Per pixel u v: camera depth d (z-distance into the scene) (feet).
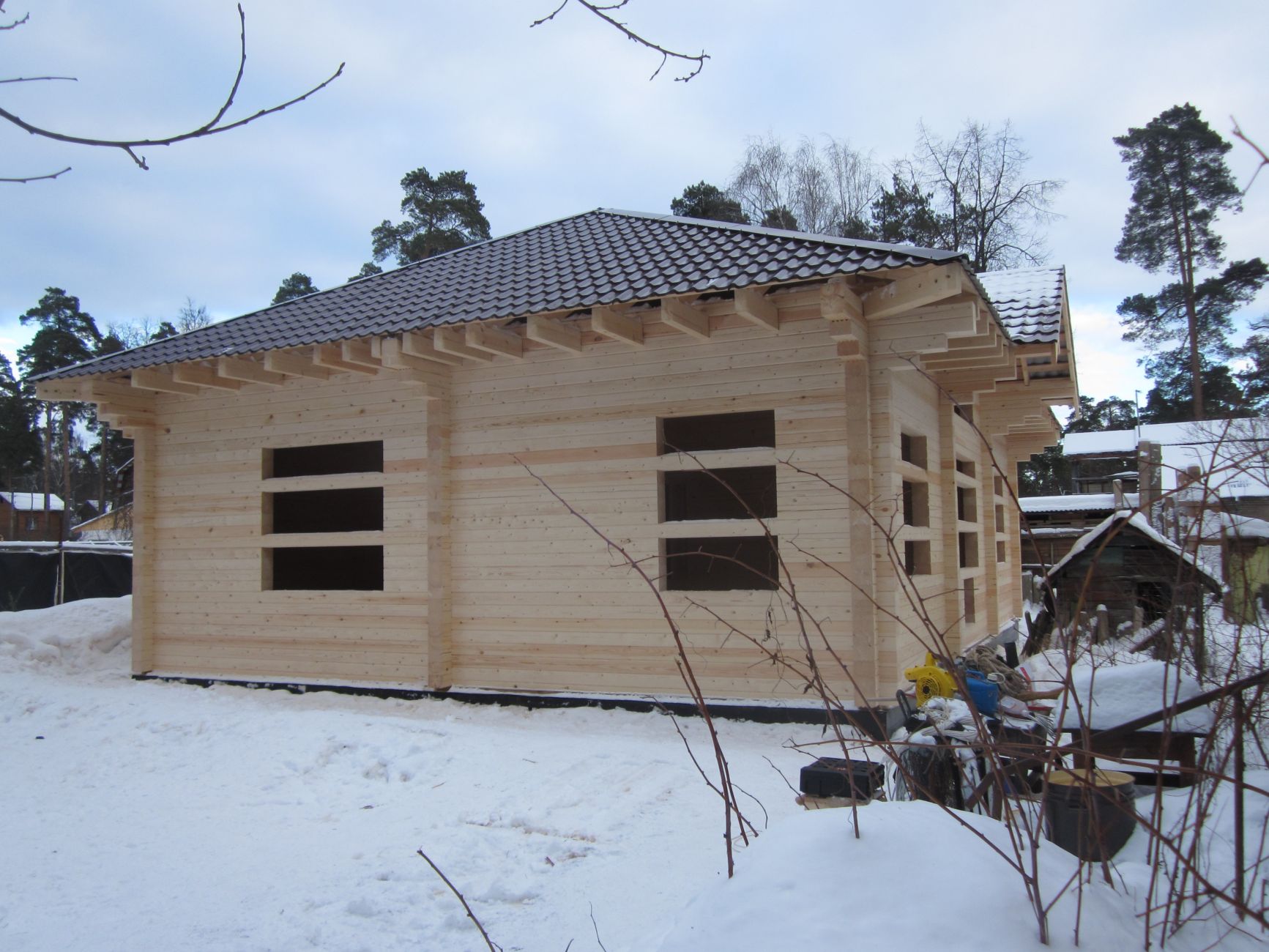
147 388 35.50
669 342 30.04
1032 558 82.99
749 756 24.32
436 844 17.98
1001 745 9.63
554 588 31.24
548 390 31.68
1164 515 37.35
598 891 15.20
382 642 34.01
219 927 14.35
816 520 27.89
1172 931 8.86
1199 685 11.68
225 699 34.09
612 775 22.47
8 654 40.81
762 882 9.04
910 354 27.17
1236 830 9.17
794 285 26.99
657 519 30.01
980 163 113.19
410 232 116.06
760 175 117.60
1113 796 10.51
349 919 14.43
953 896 8.55
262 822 19.99
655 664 29.76
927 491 33.91
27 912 15.15
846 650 27.32
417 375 31.53
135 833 19.40
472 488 32.65
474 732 27.30
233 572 37.22
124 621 45.01
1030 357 38.40
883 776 14.06
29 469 156.04
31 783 23.62
